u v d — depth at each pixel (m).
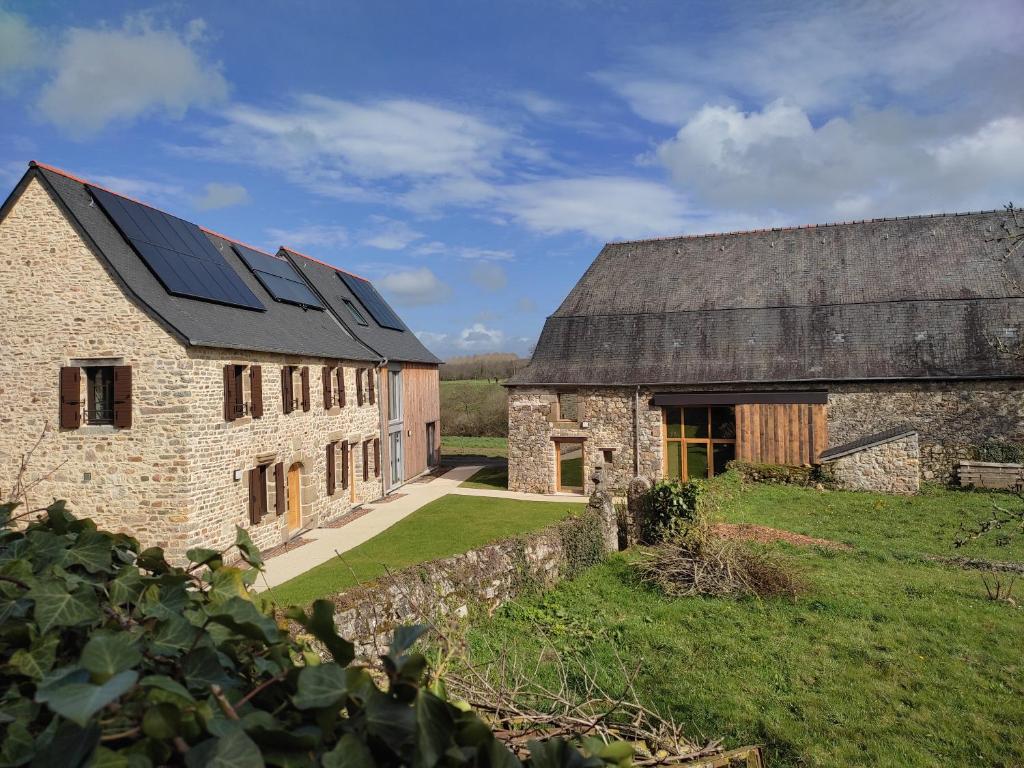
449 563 10.27
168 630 2.00
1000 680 8.15
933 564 13.35
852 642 9.26
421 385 32.53
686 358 26.16
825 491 22.53
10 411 15.65
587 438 26.66
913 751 6.57
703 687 7.89
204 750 1.54
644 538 15.82
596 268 30.36
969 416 23.14
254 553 2.71
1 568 2.25
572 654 8.88
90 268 15.32
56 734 1.49
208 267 18.73
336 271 30.78
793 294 26.53
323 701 1.78
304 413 20.25
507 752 1.84
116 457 15.16
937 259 25.84
